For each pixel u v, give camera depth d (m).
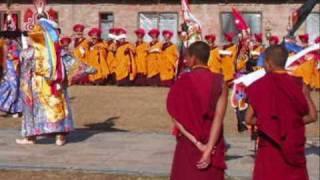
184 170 7.21
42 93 13.18
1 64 20.09
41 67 13.02
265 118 7.16
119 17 38.62
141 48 29.97
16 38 17.56
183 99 7.20
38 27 12.98
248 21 37.56
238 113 11.91
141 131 15.89
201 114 7.15
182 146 7.26
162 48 29.59
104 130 16.05
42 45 13.03
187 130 7.18
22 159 12.01
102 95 24.77
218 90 7.16
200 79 7.19
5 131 15.46
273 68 7.31
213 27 38.00
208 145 7.07
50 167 11.23
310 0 12.16
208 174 7.13
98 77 29.97
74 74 13.31
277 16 37.25
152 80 29.81
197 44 7.32
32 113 13.32
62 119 13.33
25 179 10.56
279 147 7.14
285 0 36.94
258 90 7.25
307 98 7.27
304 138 7.28
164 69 29.48
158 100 23.00
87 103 21.92
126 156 12.39
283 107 7.15
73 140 14.23
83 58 29.84
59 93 13.25
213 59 28.28
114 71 30.17
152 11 38.25
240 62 14.44
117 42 30.20
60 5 38.94
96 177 10.67
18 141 13.69
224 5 37.88
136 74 30.05
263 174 7.20
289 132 7.12
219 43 37.97
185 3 12.84
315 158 12.38
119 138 14.59
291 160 7.13
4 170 11.10
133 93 25.81
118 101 22.61
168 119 18.12
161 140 14.34
